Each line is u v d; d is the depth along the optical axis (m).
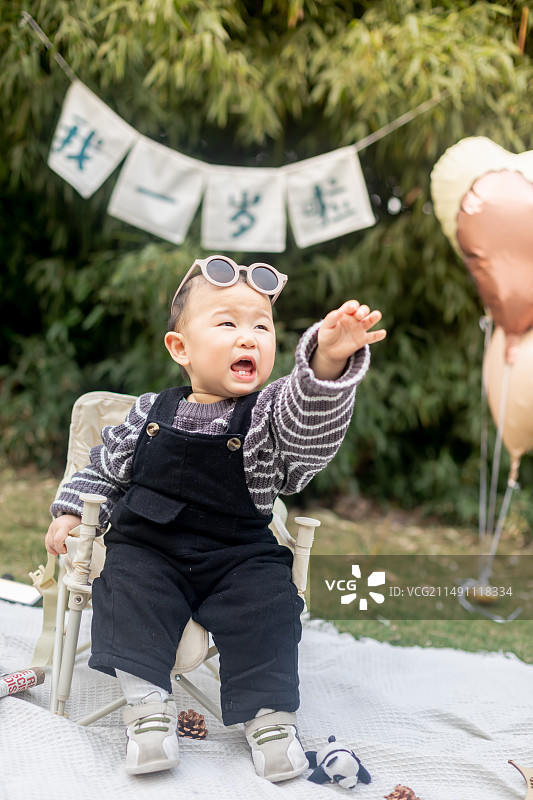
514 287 2.37
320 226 2.62
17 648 1.74
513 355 2.46
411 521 3.81
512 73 2.86
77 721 1.40
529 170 2.37
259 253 3.73
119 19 2.92
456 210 2.41
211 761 1.29
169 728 1.20
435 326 3.89
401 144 3.28
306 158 3.66
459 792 1.25
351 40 3.02
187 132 3.56
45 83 3.29
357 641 2.07
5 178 3.68
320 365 1.20
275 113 3.37
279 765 1.20
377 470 3.97
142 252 3.42
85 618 1.94
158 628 1.23
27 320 4.30
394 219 3.74
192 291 1.41
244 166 3.73
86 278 3.75
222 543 1.33
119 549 1.33
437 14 3.04
